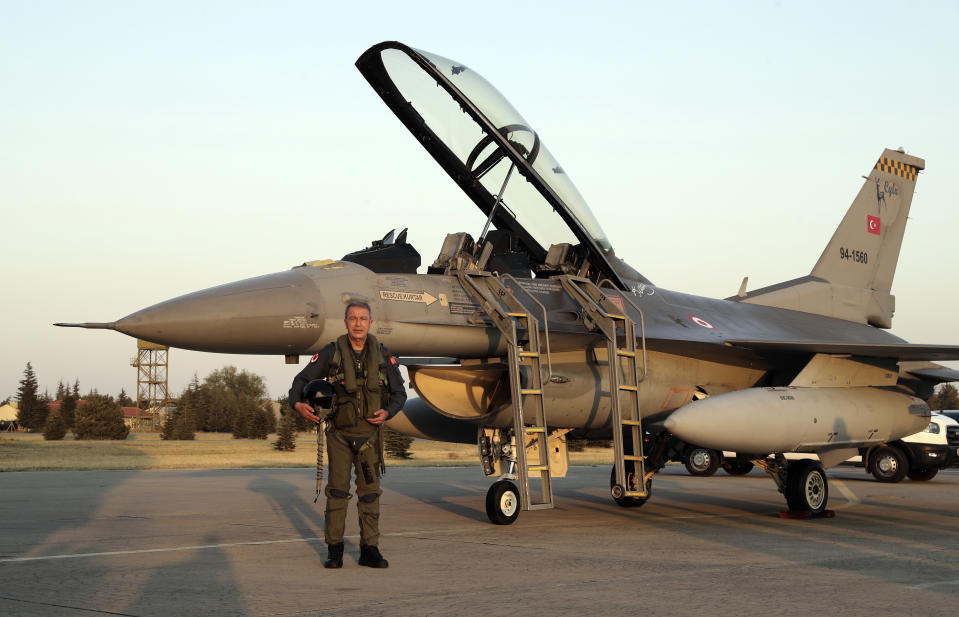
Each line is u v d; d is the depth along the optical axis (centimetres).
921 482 1741
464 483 1553
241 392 12900
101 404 6600
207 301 751
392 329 835
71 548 654
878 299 1409
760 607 432
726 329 1090
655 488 1473
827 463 1055
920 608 433
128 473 1825
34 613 408
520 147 912
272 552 630
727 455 1881
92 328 721
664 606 433
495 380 961
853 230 1391
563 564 578
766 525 862
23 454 3519
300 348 802
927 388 1338
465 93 871
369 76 891
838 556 627
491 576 525
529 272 978
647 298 1062
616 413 901
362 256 879
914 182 1485
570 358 969
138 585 487
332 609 421
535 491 1403
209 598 448
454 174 952
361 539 562
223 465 2300
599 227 1017
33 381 10331
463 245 923
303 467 2202
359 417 555
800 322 1259
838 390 1017
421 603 438
